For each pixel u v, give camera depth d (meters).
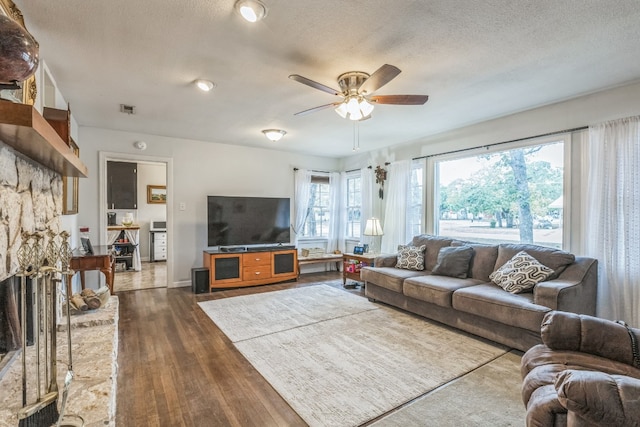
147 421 1.84
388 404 2.00
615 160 2.98
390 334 3.14
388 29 2.08
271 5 1.82
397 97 2.57
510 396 2.08
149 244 7.75
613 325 1.60
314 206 6.68
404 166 5.21
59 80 2.86
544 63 2.56
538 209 3.74
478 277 3.70
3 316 1.69
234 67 2.61
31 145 1.46
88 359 1.85
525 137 3.75
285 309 3.96
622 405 0.92
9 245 1.55
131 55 2.41
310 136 5.02
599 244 3.06
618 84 2.97
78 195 4.10
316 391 2.15
